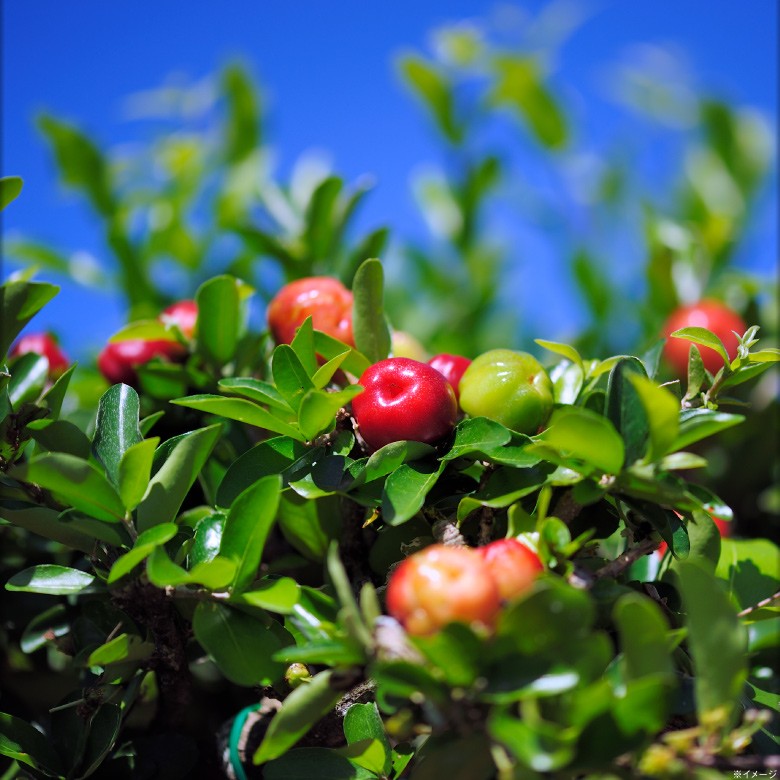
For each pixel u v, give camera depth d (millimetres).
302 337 298
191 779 329
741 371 296
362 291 315
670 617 280
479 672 236
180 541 291
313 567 327
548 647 235
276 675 272
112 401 298
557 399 316
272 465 295
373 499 283
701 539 303
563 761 226
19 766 301
